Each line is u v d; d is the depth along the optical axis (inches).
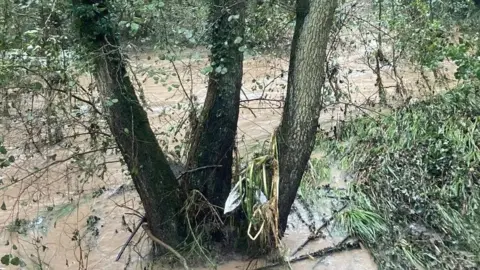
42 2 221.3
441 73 368.2
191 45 233.6
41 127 258.4
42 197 260.4
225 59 203.6
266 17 256.7
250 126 326.3
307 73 191.3
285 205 206.5
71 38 219.0
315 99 194.7
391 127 301.9
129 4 200.7
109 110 194.2
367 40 395.2
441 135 282.0
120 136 197.3
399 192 253.8
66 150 274.1
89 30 189.0
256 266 212.5
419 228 234.4
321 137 311.4
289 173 201.5
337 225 239.8
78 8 184.4
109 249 228.4
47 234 239.0
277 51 289.6
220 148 213.6
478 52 300.2
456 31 429.1
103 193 266.4
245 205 197.0
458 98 315.0
